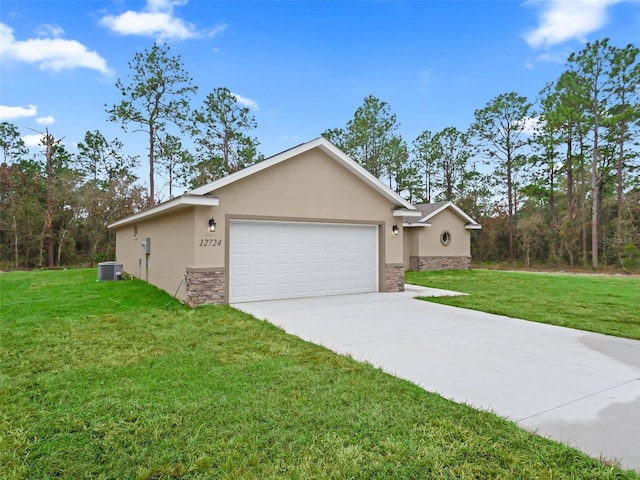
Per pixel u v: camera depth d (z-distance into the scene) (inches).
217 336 251.6
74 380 171.8
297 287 419.8
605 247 1007.6
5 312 327.3
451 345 235.5
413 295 447.5
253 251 393.7
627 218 1015.6
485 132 1131.9
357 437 124.0
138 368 188.1
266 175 395.9
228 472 105.7
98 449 116.8
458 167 1338.6
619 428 131.5
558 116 914.1
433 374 184.4
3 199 1016.2
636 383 173.9
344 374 182.1
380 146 1194.6
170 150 1152.8
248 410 141.9
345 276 452.1
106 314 320.8
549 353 219.1
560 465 109.1
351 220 451.8
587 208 1093.1
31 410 141.6
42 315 315.6
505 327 283.7
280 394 157.2
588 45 864.9
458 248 868.0
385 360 205.5
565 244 985.5
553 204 1115.3
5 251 1010.1
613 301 405.1
